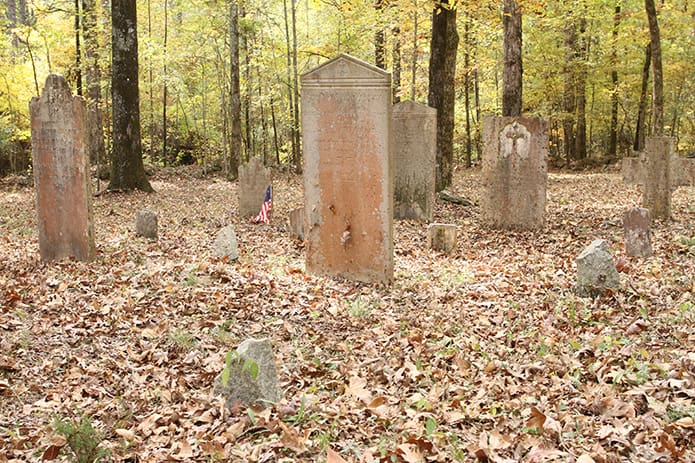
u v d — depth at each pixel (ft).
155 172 94.02
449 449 12.66
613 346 18.29
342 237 28.37
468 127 109.09
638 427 13.10
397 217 48.08
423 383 16.48
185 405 15.47
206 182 83.66
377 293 26.43
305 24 120.26
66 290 25.36
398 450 12.31
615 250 33.91
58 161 31.17
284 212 53.47
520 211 42.24
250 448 12.92
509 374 16.96
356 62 26.76
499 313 22.88
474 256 34.73
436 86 58.03
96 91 90.84
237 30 85.61
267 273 29.09
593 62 95.35
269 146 127.13
